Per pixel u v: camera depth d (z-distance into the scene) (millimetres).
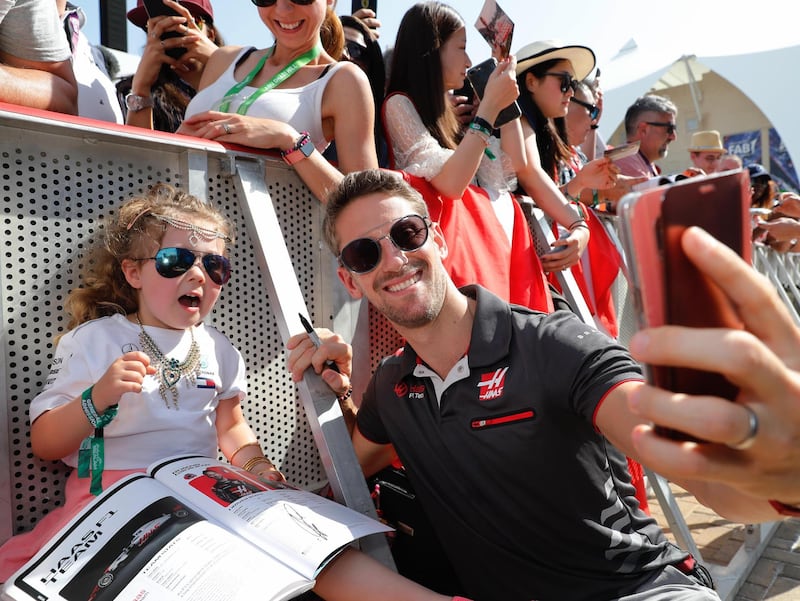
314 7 2293
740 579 2850
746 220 660
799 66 15234
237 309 1787
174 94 2961
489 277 2432
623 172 4910
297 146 1880
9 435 1409
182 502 1293
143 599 1098
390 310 1589
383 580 1300
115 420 1464
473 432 1532
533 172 3070
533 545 1557
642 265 608
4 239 1396
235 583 1095
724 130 18531
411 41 2697
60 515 1395
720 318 625
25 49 1889
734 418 577
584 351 1438
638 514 1654
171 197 1575
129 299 1598
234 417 1712
